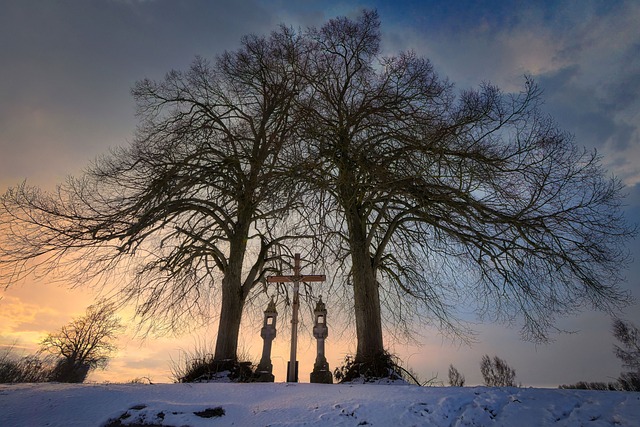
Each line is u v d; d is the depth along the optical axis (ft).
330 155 35.12
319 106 39.91
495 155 36.65
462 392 20.51
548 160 34.50
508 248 37.68
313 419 17.83
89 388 24.39
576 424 15.38
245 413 19.39
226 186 46.52
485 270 41.04
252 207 44.57
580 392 19.42
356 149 35.68
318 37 47.29
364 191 39.73
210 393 23.47
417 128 38.22
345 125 41.37
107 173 40.55
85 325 77.30
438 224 40.24
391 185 35.42
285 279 36.24
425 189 35.83
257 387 25.05
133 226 35.04
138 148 43.06
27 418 19.13
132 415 19.04
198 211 44.88
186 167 41.32
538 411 17.11
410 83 40.75
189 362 38.24
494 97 36.40
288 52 43.34
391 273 46.60
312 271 36.14
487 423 16.56
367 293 37.78
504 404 18.43
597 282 35.76
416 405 18.62
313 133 34.27
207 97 51.83
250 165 45.47
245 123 51.21
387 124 40.34
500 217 36.27
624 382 56.44
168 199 37.42
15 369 46.03
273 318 39.29
